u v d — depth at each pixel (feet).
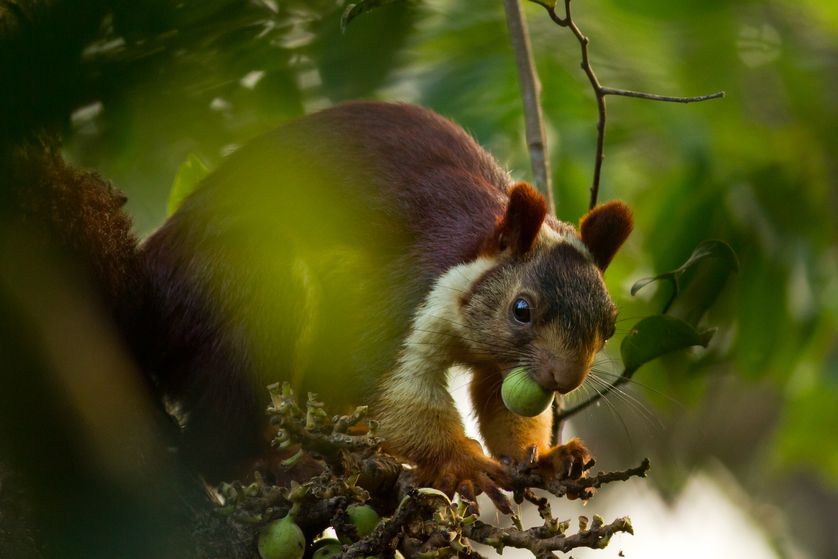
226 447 29.35
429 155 33.04
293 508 22.38
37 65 15.80
